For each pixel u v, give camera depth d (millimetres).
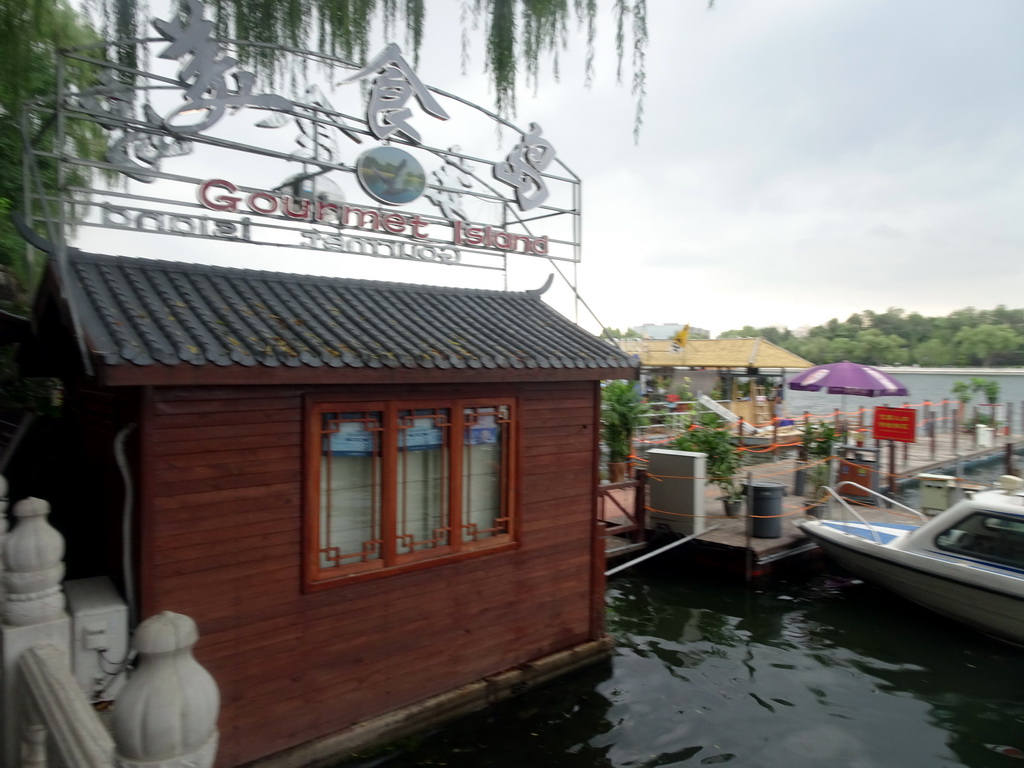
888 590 9242
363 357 4781
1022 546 7848
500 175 7086
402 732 5426
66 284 4363
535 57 7707
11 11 7344
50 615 3592
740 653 7711
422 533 5633
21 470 6891
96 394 5398
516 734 5809
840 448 13969
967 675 7285
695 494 10297
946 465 17250
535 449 6363
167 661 1932
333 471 5117
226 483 4547
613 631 8250
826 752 5812
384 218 6285
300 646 4914
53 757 2465
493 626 6109
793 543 10195
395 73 6363
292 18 7043
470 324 6371
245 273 5711
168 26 5137
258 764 4719
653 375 24938
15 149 9297
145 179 5156
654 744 5816
